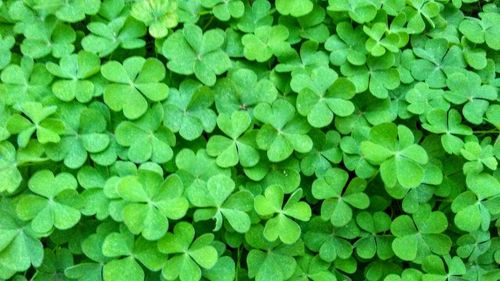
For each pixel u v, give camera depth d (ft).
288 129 1.28
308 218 1.22
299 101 1.28
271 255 1.25
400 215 1.29
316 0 1.39
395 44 1.36
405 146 1.25
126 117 1.27
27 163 1.23
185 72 1.30
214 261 1.19
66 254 1.24
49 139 1.21
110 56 1.34
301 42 1.39
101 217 1.21
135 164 1.25
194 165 1.25
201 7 1.39
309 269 1.27
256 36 1.36
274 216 1.24
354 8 1.39
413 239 1.27
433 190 1.29
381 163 1.24
